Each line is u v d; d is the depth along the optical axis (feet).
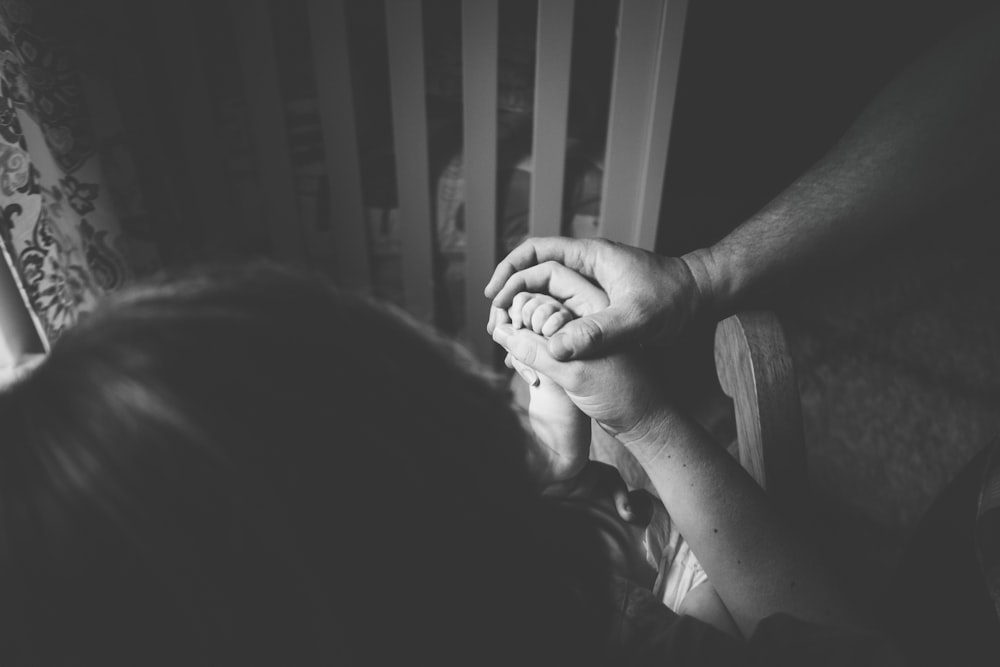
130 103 3.88
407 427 0.92
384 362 0.95
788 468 2.18
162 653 0.83
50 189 3.69
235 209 4.39
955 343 4.59
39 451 0.75
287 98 4.04
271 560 0.80
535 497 1.15
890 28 5.07
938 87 2.43
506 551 1.02
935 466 3.98
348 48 3.70
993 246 5.15
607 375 1.98
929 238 5.22
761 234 2.45
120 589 0.78
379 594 0.89
